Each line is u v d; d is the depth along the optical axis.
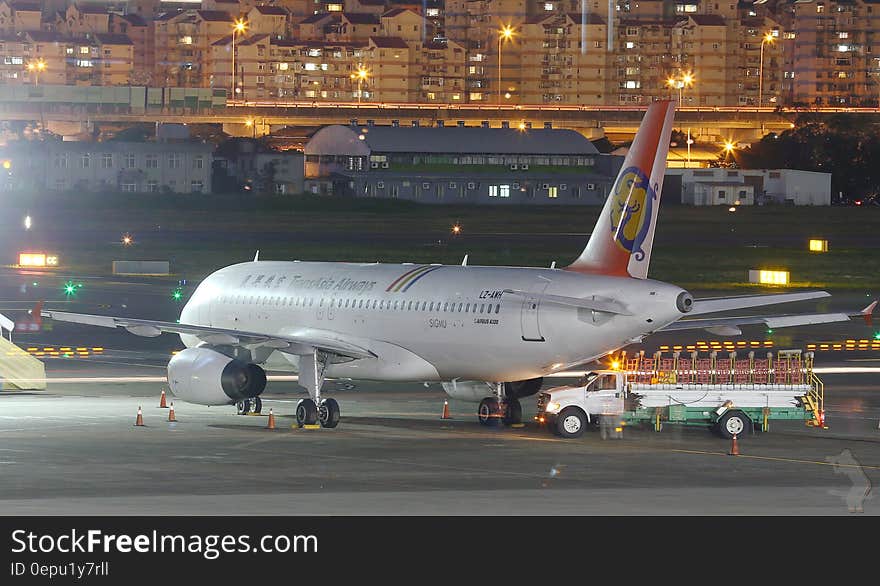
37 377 154.62
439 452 109.06
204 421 127.00
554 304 116.88
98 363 177.25
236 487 91.94
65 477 95.38
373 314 127.94
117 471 98.12
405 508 84.44
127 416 129.50
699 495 90.38
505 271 123.69
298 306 134.75
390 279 129.00
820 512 84.31
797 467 103.31
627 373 120.75
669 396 120.00
